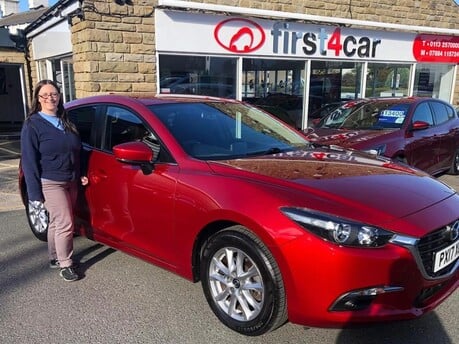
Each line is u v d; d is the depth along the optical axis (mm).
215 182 3062
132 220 3641
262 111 4652
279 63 9734
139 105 3816
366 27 10781
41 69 12648
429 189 3143
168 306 3408
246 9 8938
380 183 3064
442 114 7828
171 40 8312
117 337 2994
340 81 10789
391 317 2611
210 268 3121
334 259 2516
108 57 7809
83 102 4363
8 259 4379
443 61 12688
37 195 3652
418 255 2633
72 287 3742
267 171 3115
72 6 8008
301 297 2629
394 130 6676
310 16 9781
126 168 3645
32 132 3566
